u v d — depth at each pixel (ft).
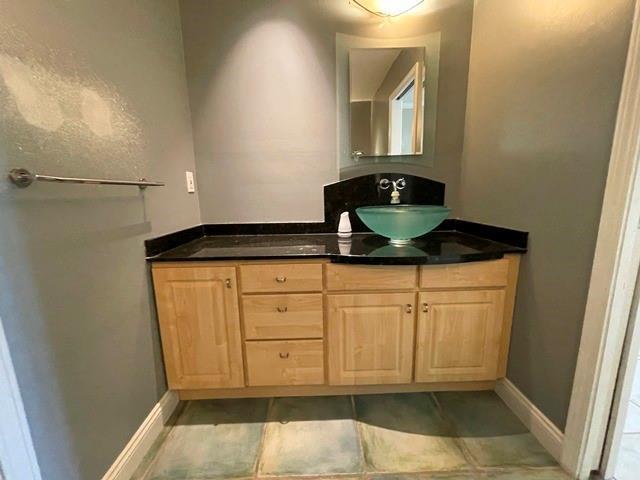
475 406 5.08
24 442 2.51
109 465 3.59
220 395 5.36
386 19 5.77
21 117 2.56
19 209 2.54
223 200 6.29
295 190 6.29
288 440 4.49
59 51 2.97
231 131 6.07
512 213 4.77
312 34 5.78
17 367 2.49
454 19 5.77
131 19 4.17
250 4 5.65
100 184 3.45
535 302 4.35
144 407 4.36
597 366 3.42
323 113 6.04
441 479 3.83
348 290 4.77
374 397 5.36
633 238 3.10
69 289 3.05
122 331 3.91
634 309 3.28
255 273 4.71
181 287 4.70
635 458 3.96
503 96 4.89
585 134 3.42
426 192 6.34
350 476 3.90
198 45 5.75
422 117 6.08
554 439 4.05
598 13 3.20
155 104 4.75
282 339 4.94
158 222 4.81
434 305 4.80
